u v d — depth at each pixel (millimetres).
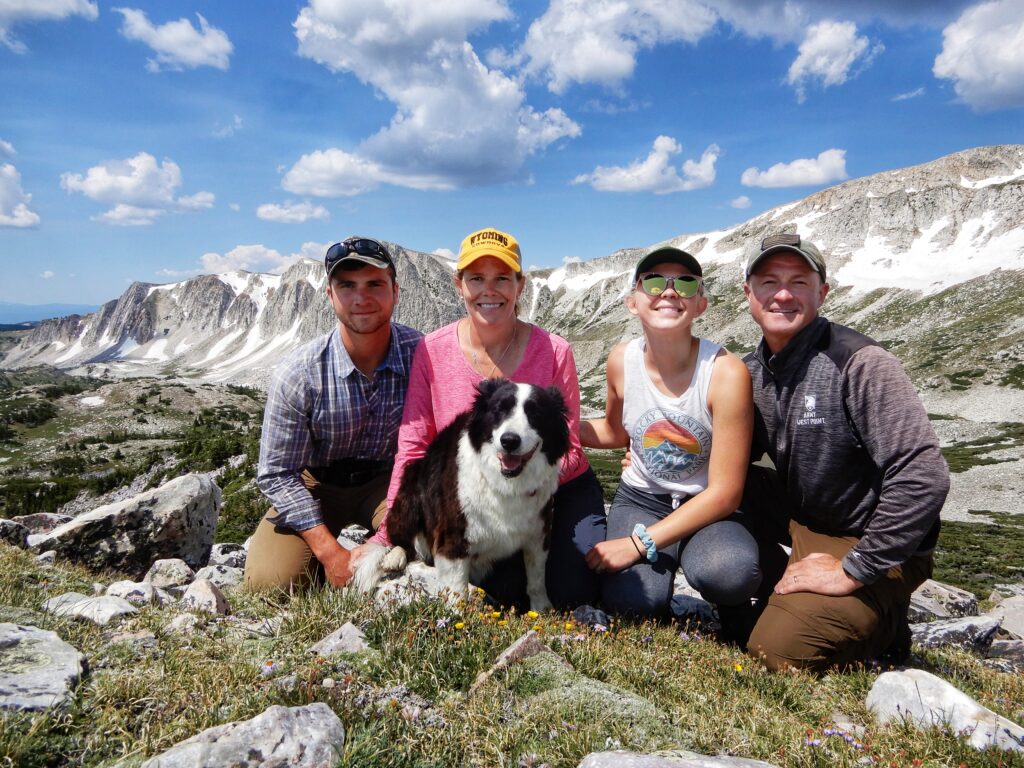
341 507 2061
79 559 2344
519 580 1918
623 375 1819
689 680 1330
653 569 1762
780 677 1448
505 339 1866
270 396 1817
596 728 1064
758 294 1595
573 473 1913
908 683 1305
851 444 1546
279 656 1217
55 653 1089
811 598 1538
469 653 1229
